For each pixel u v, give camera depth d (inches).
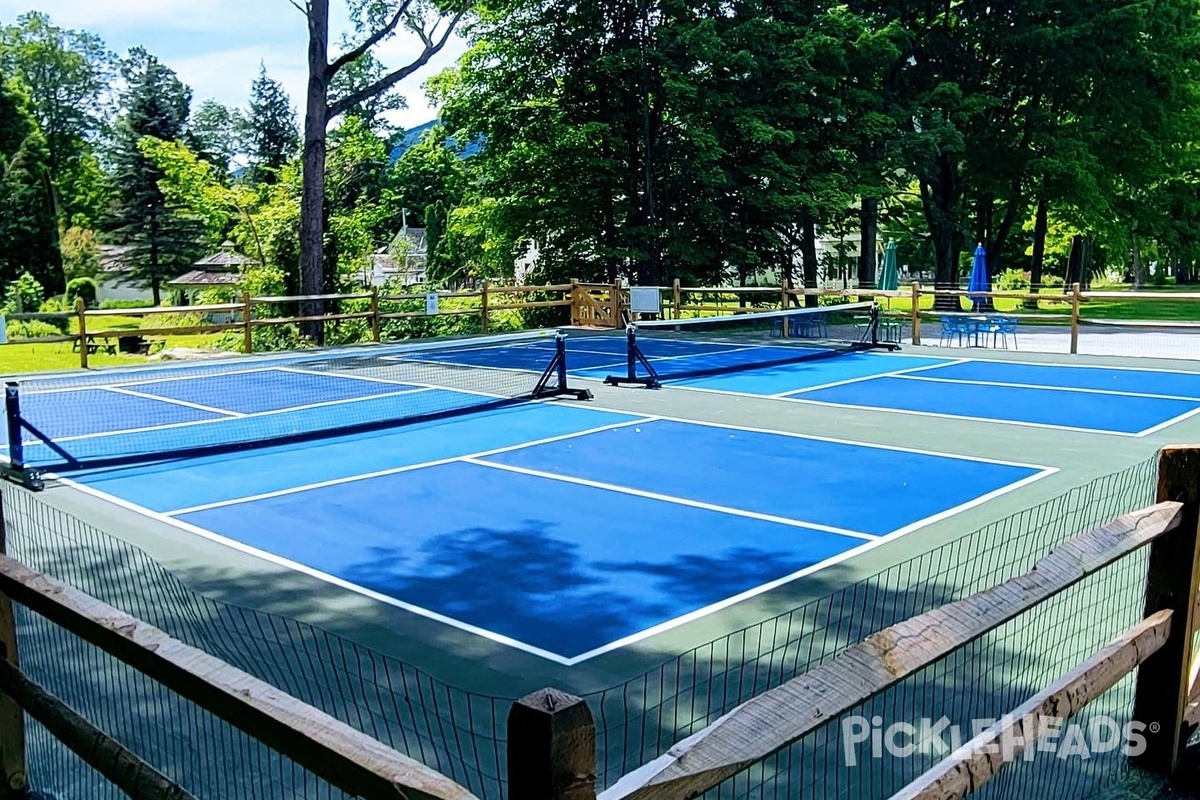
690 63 1050.1
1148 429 459.5
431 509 335.3
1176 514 135.9
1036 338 924.0
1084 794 138.3
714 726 75.7
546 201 1129.4
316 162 938.7
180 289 2198.6
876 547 285.6
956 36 1282.0
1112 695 177.6
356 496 354.0
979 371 670.5
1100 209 1321.4
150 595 251.8
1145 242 1870.1
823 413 511.2
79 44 2928.2
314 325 905.5
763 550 285.0
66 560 282.0
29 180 1975.9
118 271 2315.5
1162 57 1250.6
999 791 139.1
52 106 2792.8
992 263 1418.6
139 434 479.8
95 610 105.5
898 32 1129.4
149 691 191.2
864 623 226.1
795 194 1066.1
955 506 328.8
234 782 154.9
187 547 295.1
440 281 1795.0
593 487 362.6
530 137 1128.8
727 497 345.7
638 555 282.4
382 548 292.7
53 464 409.1
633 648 216.1
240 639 221.3
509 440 450.3
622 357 767.1
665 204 1102.4
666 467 393.1
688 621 231.5
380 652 214.7
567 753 61.6
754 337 919.0
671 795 69.8
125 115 2401.6
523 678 201.0
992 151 1312.7
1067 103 1312.7
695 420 494.0
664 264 1097.4
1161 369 666.8
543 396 560.4
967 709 175.5
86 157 2770.7
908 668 92.2
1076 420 484.7
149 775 98.7
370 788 69.2
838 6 1104.8
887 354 775.7
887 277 1128.8
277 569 273.9
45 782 150.4
